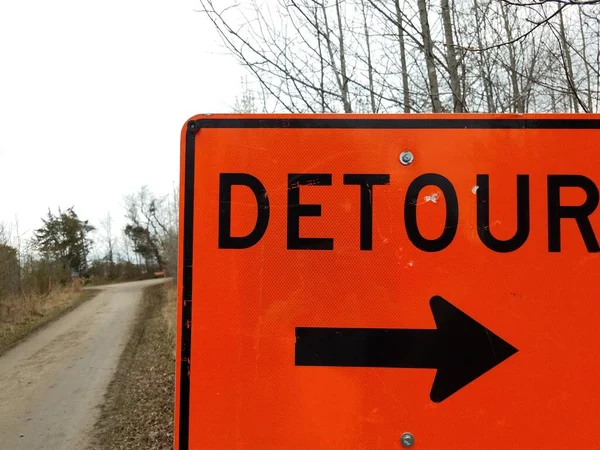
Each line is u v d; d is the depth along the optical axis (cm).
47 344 1374
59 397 820
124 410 730
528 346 145
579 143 149
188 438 143
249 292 146
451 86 382
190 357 145
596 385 143
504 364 144
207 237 147
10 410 759
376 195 149
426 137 150
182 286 146
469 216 148
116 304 2478
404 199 149
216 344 145
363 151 150
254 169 149
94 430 655
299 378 144
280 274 147
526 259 147
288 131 150
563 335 144
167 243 3588
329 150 150
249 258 147
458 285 146
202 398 144
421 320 146
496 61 445
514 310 145
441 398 144
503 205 148
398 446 142
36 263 2784
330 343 145
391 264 147
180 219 148
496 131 150
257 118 150
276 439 143
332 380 144
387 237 148
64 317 1989
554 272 146
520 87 478
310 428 143
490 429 143
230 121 150
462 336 145
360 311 146
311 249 147
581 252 146
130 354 1148
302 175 149
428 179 149
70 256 5416
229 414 143
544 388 143
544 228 147
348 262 147
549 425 142
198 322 146
